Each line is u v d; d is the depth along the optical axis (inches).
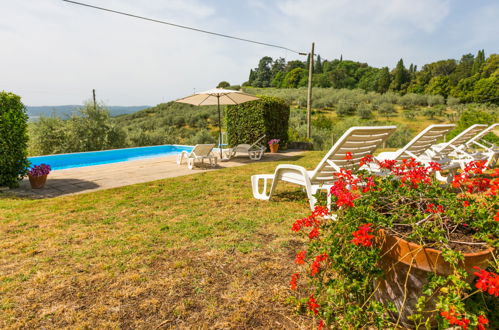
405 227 63.2
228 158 384.2
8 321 70.6
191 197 191.9
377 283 65.5
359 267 58.4
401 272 59.4
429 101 1994.3
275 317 71.5
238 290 83.0
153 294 81.8
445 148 214.7
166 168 321.4
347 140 132.3
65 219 148.5
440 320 46.5
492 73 2212.1
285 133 519.5
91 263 100.0
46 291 83.5
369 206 62.9
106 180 257.1
